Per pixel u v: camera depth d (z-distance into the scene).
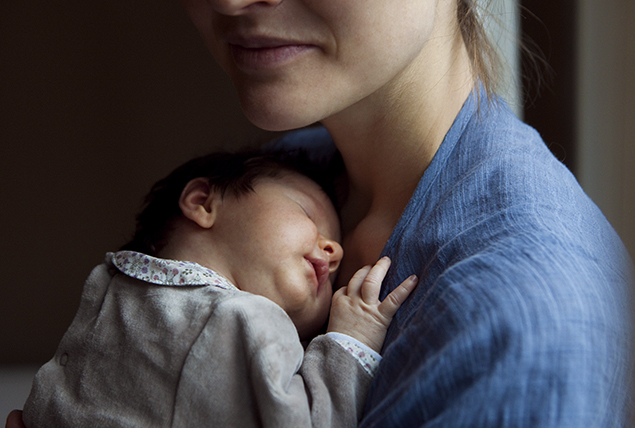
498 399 0.46
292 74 0.64
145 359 0.73
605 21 1.10
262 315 0.71
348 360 0.66
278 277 0.86
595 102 1.11
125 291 0.82
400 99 0.74
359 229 0.84
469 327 0.48
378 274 0.71
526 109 1.22
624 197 1.07
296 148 1.08
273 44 0.63
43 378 0.80
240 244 0.89
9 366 2.30
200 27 0.68
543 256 0.51
